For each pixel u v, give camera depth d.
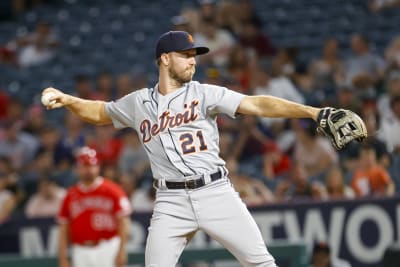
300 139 37.78
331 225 32.12
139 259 31.75
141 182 38.97
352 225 31.91
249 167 38.69
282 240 32.53
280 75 44.81
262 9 55.56
